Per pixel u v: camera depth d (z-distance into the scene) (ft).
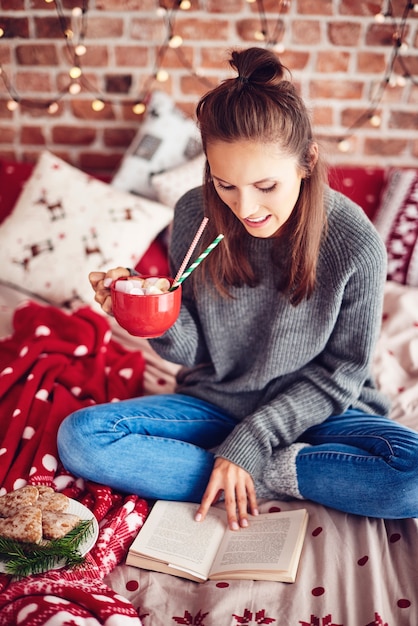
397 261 7.65
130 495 4.86
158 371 6.50
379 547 4.56
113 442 4.78
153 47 8.45
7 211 8.31
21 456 5.08
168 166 8.16
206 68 8.51
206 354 5.40
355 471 4.67
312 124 4.30
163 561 4.31
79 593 3.80
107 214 7.56
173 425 5.08
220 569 4.29
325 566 4.32
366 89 8.46
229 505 4.61
